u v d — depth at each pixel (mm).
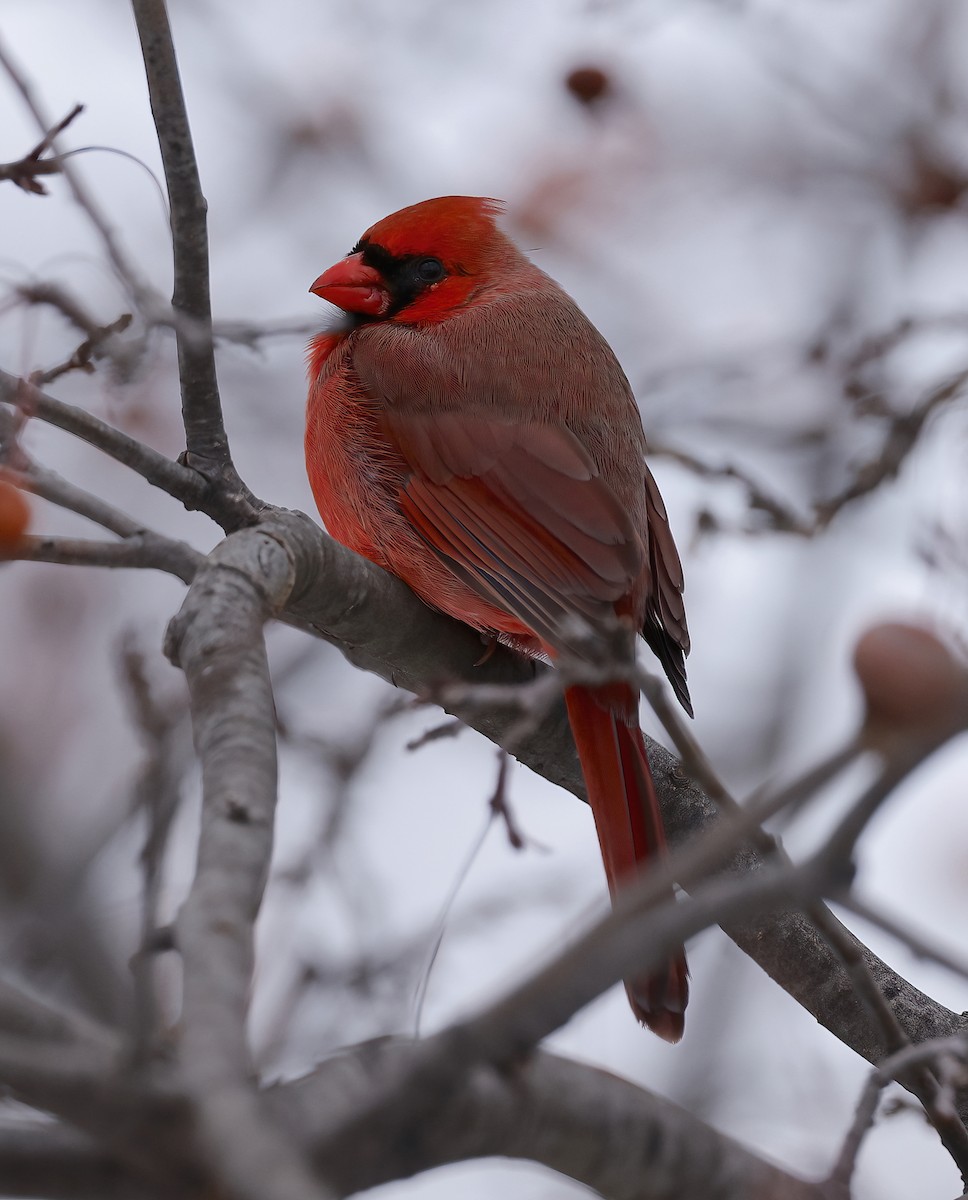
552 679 4512
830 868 3391
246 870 3863
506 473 8227
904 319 10641
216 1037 3271
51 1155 3643
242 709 4602
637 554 8008
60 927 7133
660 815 6965
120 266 5906
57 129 5883
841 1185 4566
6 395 5707
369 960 7344
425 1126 4320
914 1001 6711
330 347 9203
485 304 9031
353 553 6918
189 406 6305
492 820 6617
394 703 8766
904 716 3215
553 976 3449
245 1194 2947
